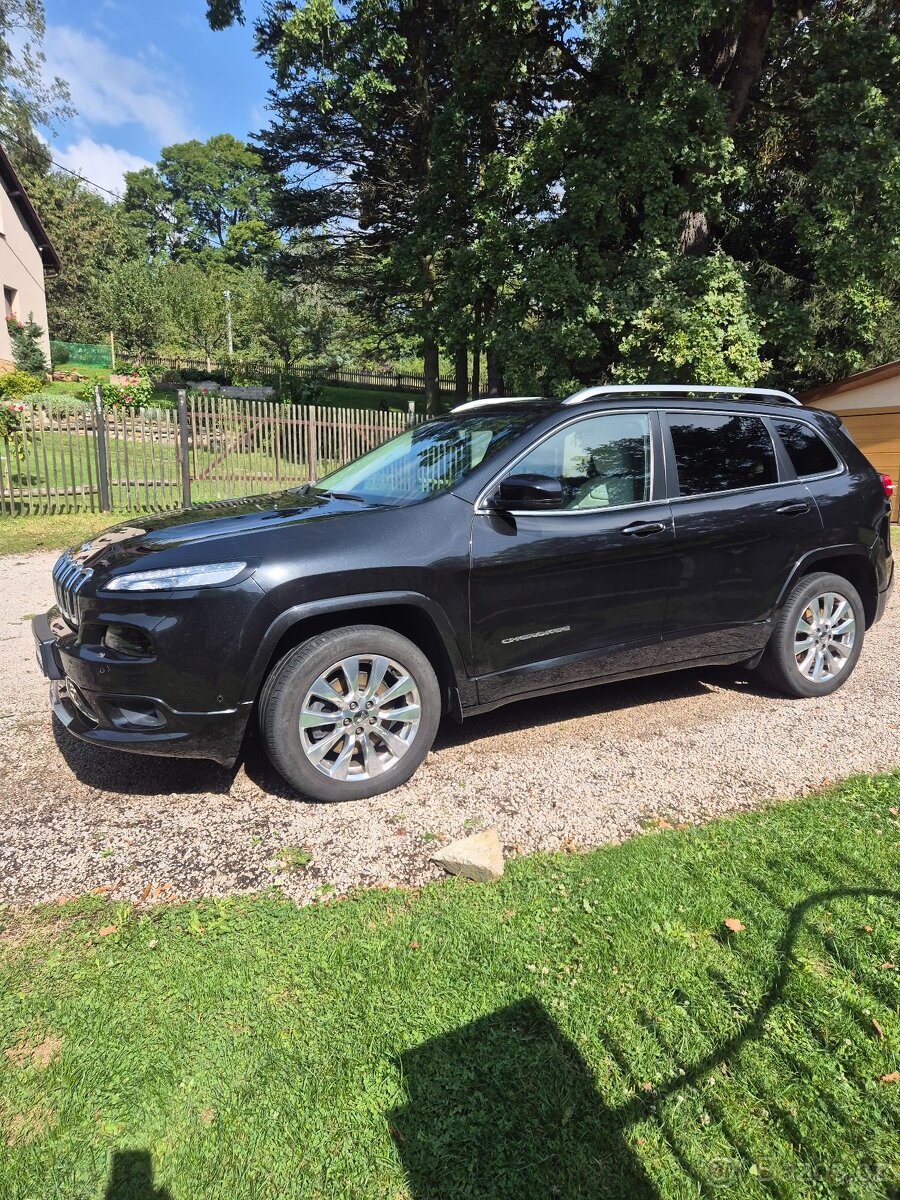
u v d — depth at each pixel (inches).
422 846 116.3
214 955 91.2
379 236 1102.4
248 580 117.3
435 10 778.2
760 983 86.3
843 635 185.6
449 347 754.8
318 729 127.8
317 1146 66.8
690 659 164.7
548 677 145.3
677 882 105.5
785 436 176.9
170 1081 73.4
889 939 93.7
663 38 470.9
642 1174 64.3
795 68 577.0
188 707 116.7
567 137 555.5
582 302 531.2
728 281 526.3
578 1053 76.5
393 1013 81.7
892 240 519.2
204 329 1540.4
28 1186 63.2
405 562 127.0
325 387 1492.4
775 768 143.7
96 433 448.1
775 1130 68.4
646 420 157.3
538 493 128.2
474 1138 67.5
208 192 3152.1
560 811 127.1
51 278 1849.2
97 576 120.3
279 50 660.1
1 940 94.2
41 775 139.6
